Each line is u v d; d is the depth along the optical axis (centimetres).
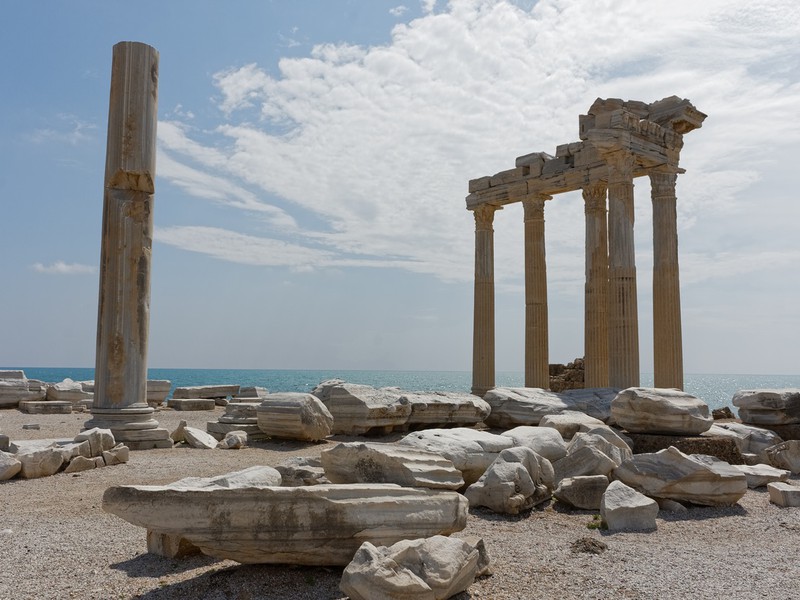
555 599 598
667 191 2455
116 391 1545
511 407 1883
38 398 2894
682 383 2419
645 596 611
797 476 1370
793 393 1773
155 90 1614
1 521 864
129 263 1560
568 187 2669
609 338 2270
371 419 1730
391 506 671
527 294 2811
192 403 2884
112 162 1559
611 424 1758
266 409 1686
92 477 1198
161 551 704
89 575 641
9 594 585
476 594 605
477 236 3009
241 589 602
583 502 998
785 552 784
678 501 1042
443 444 1115
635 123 2297
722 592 627
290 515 635
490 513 970
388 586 531
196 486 770
